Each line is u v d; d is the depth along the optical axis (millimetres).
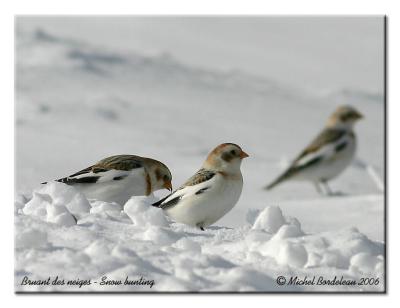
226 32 53156
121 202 9141
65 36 41312
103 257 5816
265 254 6258
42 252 5949
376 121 33688
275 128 29312
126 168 9117
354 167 20953
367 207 12852
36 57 34500
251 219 8297
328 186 17312
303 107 35188
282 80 42250
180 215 8203
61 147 19328
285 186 17203
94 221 7227
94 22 48000
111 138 22156
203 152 21562
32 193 8555
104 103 28109
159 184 9398
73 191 7996
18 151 17750
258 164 20688
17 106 25453
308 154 16547
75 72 33094
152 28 50562
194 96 33625
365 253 6133
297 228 6648
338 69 46188
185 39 50031
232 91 36531
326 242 6492
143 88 33281
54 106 26250
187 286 5406
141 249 6137
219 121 29000
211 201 8094
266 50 50281
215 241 6754
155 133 24141
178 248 6355
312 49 51125
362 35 53875
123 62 38406
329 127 16812
